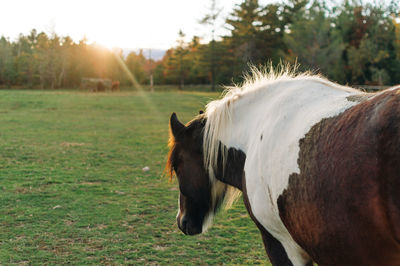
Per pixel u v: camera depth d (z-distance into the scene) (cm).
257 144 198
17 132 1302
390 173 117
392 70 3950
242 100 230
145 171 779
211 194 254
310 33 3925
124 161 879
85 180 694
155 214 510
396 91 129
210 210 260
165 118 1933
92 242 411
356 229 131
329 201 139
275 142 181
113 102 3012
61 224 463
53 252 382
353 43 4281
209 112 245
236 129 230
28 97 3181
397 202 116
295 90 195
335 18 4369
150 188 649
